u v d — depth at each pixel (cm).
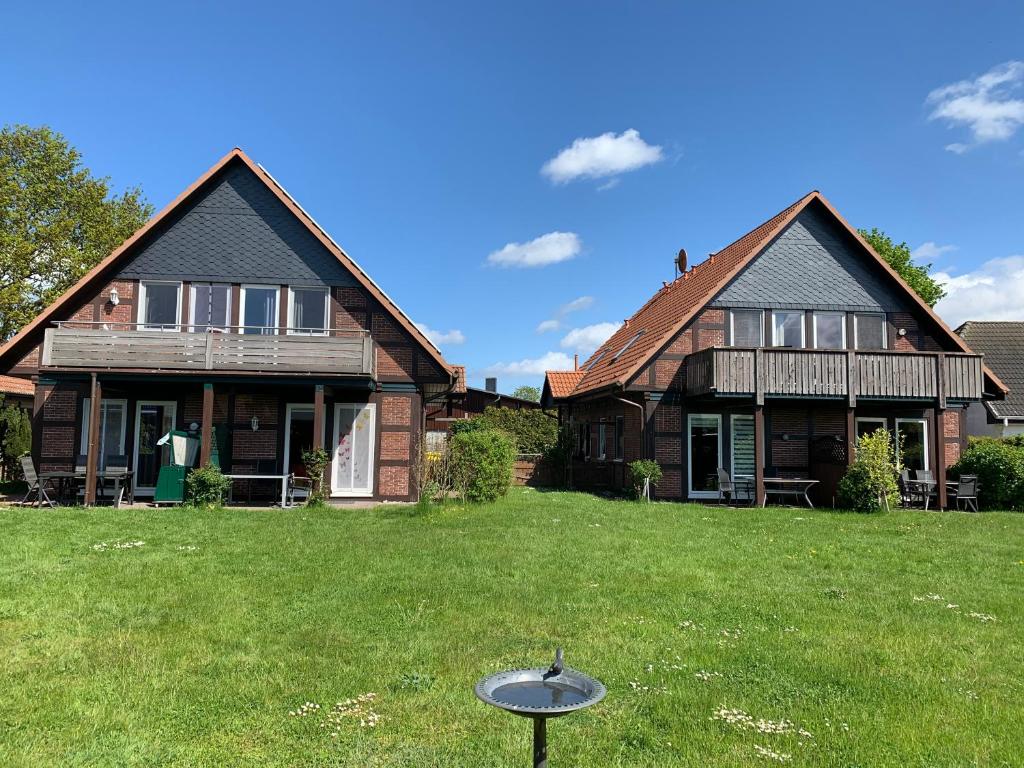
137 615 698
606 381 2117
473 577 857
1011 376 2431
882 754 436
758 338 1948
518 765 420
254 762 424
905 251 3788
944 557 1042
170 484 1571
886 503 1645
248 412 1767
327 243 1762
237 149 1753
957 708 502
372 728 466
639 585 830
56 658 584
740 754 435
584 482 2344
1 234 2598
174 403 1784
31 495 1672
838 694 525
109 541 1072
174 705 497
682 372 1931
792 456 1947
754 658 592
